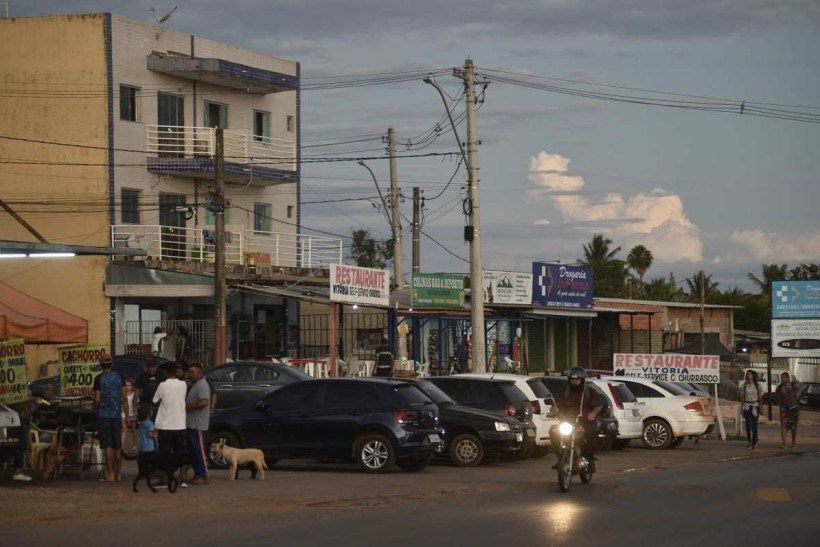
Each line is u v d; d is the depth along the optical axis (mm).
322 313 48375
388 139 49469
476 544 13305
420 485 20141
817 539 13867
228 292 41188
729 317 73375
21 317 20453
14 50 43344
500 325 53375
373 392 22656
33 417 21203
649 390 31906
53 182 42938
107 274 41531
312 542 13422
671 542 13555
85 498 17281
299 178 51031
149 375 26891
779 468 24375
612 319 61875
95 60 42594
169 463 18156
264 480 20750
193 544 13258
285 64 52312
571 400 19891
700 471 23641
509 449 24578
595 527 14727
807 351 46375
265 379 29281
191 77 45688
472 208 36156
